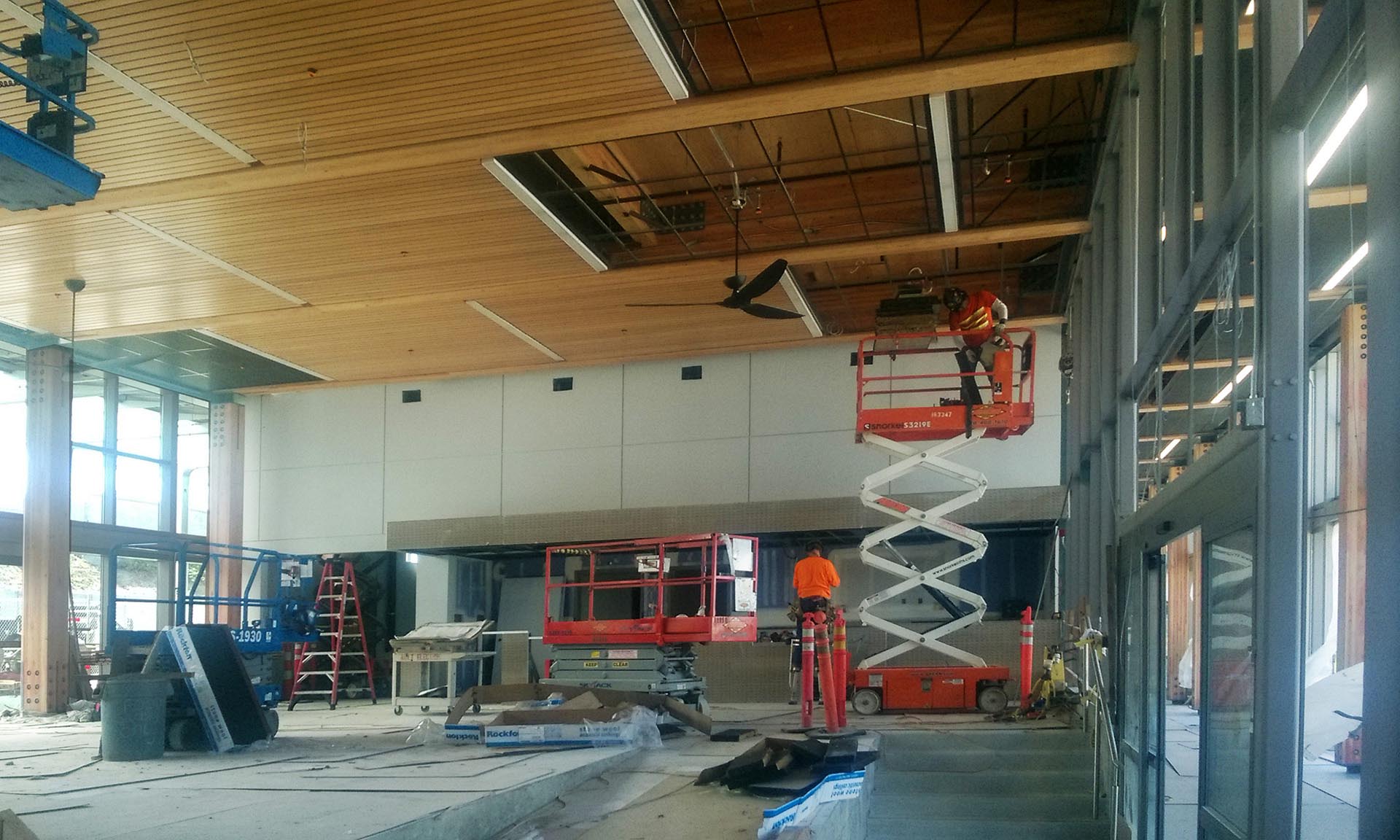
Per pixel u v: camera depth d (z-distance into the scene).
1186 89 8.18
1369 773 3.48
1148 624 8.81
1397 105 3.54
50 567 17.92
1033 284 17.59
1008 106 12.84
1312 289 8.21
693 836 6.82
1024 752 11.29
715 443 20.30
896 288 17.73
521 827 7.62
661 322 18.33
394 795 7.57
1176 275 8.12
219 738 11.12
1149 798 8.41
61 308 17.34
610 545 14.35
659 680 13.37
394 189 12.90
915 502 18.16
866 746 10.20
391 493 22.20
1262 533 5.12
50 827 6.52
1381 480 3.51
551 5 9.37
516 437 21.56
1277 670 5.04
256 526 22.94
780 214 15.12
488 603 22.14
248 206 13.38
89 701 17.91
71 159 7.34
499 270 15.78
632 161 14.21
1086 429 14.59
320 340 19.23
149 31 9.62
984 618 18.72
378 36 9.81
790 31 11.18
